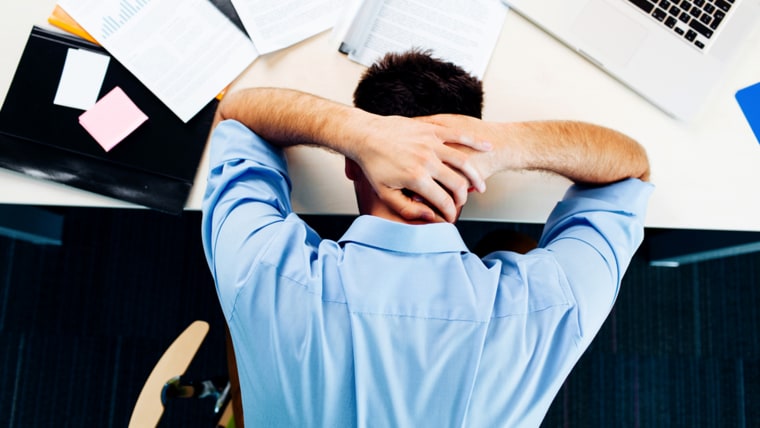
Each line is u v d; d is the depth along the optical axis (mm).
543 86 849
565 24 840
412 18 843
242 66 843
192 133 834
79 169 820
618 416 1413
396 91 626
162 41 841
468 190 688
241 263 618
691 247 1253
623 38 833
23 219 1238
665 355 1417
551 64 851
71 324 1408
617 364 1419
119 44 836
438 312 581
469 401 572
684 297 1416
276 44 843
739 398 1403
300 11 852
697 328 1414
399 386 574
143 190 823
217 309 1401
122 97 832
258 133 753
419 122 624
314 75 846
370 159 624
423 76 623
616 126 843
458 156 617
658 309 1419
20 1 843
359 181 681
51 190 818
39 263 1412
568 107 847
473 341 574
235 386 899
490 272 607
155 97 837
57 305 1410
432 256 604
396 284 590
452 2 851
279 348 588
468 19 849
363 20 831
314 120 684
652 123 841
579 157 723
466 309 581
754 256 1407
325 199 823
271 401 611
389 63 638
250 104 755
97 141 826
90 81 833
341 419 592
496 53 851
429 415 576
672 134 836
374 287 587
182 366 859
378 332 577
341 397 586
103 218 1409
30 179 816
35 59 835
